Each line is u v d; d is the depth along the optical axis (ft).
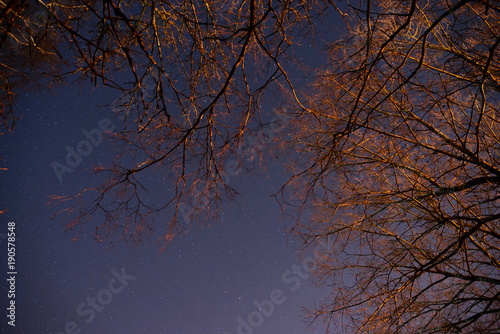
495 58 17.81
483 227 19.67
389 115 20.17
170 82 9.93
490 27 16.46
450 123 18.83
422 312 19.43
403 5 14.56
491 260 18.57
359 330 19.07
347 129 10.46
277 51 9.91
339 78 15.06
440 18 7.61
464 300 18.70
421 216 20.92
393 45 18.63
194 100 11.89
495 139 19.49
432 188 19.44
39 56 13.07
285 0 10.68
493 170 17.04
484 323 17.28
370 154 21.97
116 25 8.89
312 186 14.25
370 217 21.43
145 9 11.70
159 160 10.38
